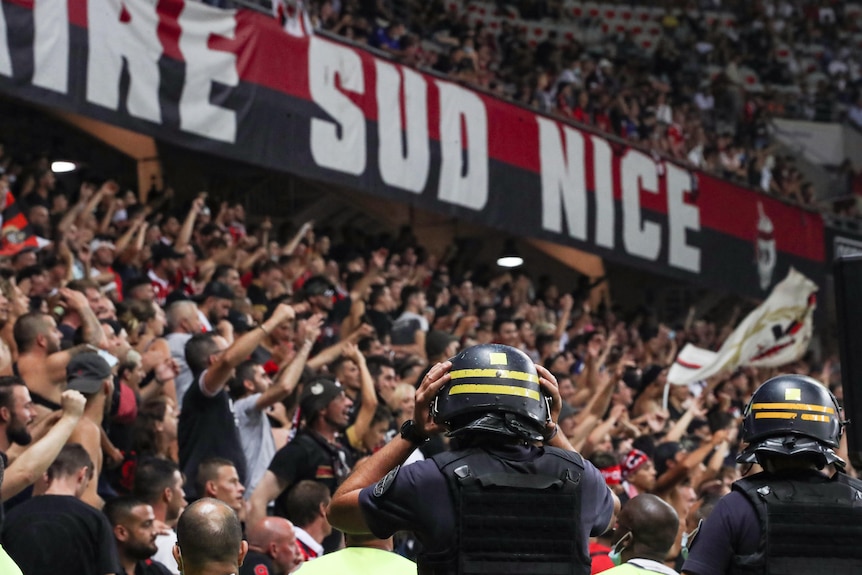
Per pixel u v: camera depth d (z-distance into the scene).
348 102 16.55
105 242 12.69
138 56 13.57
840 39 35.53
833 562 4.41
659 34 33.19
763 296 24.11
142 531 6.66
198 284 14.40
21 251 11.57
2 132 18.33
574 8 32.34
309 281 13.50
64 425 6.43
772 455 4.68
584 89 25.28
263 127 15.26
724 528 4.49
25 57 12.34
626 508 6.00
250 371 9.62
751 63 34.16
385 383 10.98
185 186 20.78
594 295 26.38
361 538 5.57
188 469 8.59
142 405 8.98
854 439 5.53
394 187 17.25
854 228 29.92
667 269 22.20
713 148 27.52
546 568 3.94
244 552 5.50
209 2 14.95
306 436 8.57
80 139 19.38
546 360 15.29
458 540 3.96
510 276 21.53
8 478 6.17
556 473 4.04
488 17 30.41
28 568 5.98
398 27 22.20
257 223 21.64
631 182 21.61
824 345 26.59
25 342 8.06
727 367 15.41
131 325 10.34
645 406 14.84
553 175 20.08
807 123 33.66
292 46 15.74
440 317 15.45
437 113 18.00
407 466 4.05
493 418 4.03
